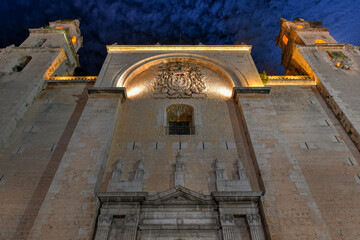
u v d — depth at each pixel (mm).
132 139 15289
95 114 15844
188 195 12141
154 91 18891
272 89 19359
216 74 20438
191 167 13812
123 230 11312
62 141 15672
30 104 18125
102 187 12750
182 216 11789
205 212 11930
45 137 15922
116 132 15695
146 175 13438
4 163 14422
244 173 13258
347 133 15992
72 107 18125
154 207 12047
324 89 18594
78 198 11641
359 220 12094
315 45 23188
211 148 14781
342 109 16656
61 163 13008
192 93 18594
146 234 11219
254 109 16344
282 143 14164
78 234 10547
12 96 17828
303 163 14516
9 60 22125
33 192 13078
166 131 16516
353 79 19172
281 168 12953
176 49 22125
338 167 14289
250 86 18422
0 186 13289
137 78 20141
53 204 11422
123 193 11648
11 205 12539
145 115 16859
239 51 21891
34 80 19359
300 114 17391
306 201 11680
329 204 12750
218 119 16547
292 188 12141
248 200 11922
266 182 12367
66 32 26219
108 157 14219
